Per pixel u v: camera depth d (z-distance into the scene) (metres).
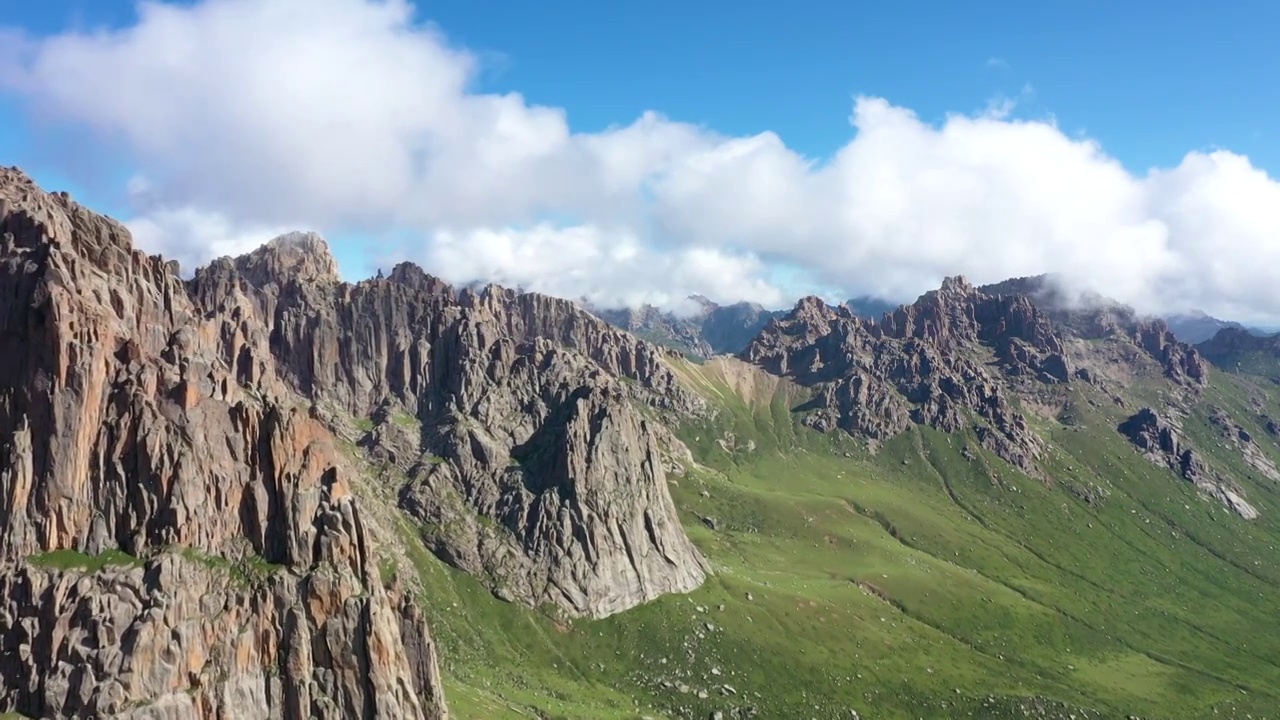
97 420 171.38
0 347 167.75
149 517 168.62
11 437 162.88
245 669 163.62
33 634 150.00
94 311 175.38
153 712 148.00
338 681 170.50
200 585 166.12
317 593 173.25
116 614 154.25
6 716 143.88
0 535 158.62
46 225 180.62
